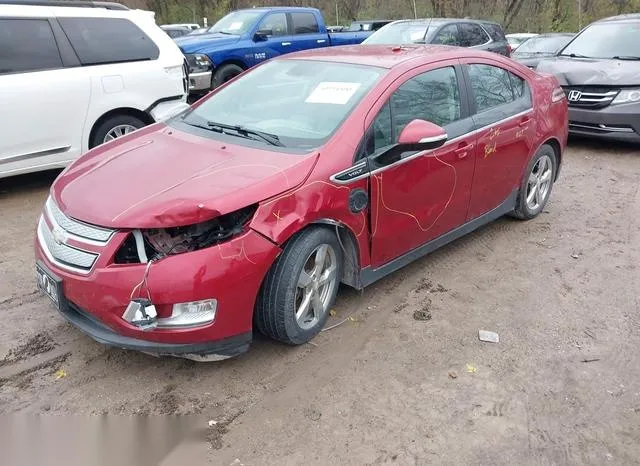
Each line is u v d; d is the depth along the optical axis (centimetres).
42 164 623
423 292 429
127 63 672
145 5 4066
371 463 271
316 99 396
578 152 858
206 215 293
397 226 396
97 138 661
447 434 290
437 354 354
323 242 345
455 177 436
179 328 294
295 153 348
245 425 293
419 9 3412
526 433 292
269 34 1151
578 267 477
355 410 304
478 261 483
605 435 293
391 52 447
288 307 331
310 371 335
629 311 411
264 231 309
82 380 323
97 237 297
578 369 344
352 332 374
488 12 3488
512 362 348
